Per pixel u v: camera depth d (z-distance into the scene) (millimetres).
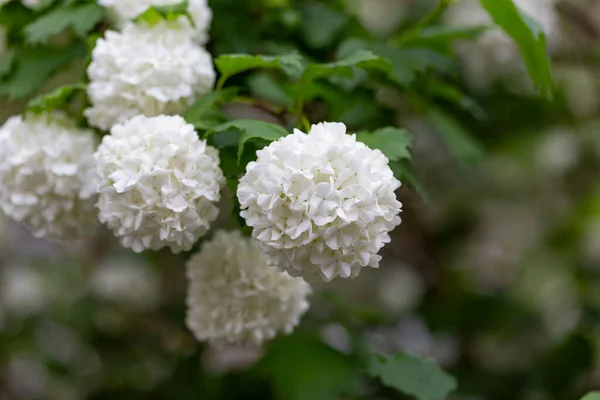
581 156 1347
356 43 882
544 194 1460
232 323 769
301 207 678
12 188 771
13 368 1426
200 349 1047
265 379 975
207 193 720
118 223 723
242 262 764
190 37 794
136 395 1129
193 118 751
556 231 1391
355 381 863
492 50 1050
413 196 1243
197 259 775
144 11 772
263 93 828
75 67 896
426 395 824
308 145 688
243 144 728
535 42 811
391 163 768
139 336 1228
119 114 760
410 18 1128
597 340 1118
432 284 1297
